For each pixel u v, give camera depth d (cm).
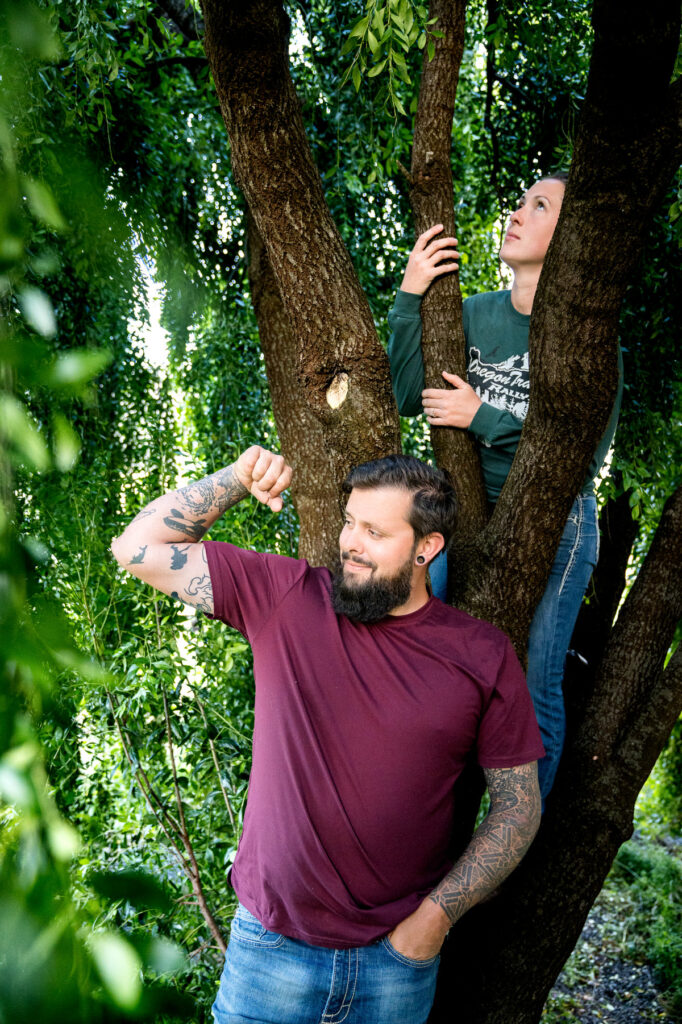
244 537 287
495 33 264
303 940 143
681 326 294
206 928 254
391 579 144
